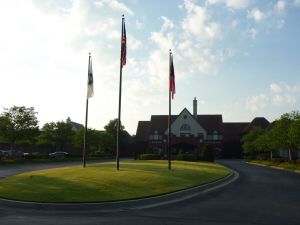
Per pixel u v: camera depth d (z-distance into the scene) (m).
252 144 62.19
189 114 73.31
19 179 18.69
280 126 44.28
